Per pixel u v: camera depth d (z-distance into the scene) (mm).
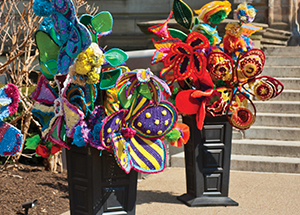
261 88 3570
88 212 2834
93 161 2758
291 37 9672
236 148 5707
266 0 9094
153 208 3826
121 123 2713
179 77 3479
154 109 2787
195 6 8781
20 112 5297
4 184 4211
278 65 7645
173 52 3393
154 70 6039
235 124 3707
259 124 6219
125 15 9055
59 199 3943
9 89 2443
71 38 2436
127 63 3400
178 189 4520
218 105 3613
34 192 4051
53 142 2738
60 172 4957
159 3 8969
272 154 5562
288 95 6660
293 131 5852
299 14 10664
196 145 3828
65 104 2598
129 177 2918
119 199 2910
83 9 8750
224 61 3402
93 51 2447
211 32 3328
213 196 3922
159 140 2889
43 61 2750
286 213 3619
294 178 4887
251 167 5285
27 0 7797
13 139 2539
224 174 3914
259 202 3955
